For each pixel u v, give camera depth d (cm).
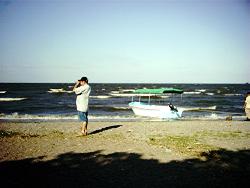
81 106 1193
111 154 889
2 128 1516
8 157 829
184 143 1091
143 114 2717
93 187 590
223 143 1118
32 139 1139
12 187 580
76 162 789
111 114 3059
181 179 655
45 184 604
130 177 663
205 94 8288
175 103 5072
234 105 4681
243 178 672
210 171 725
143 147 1004
